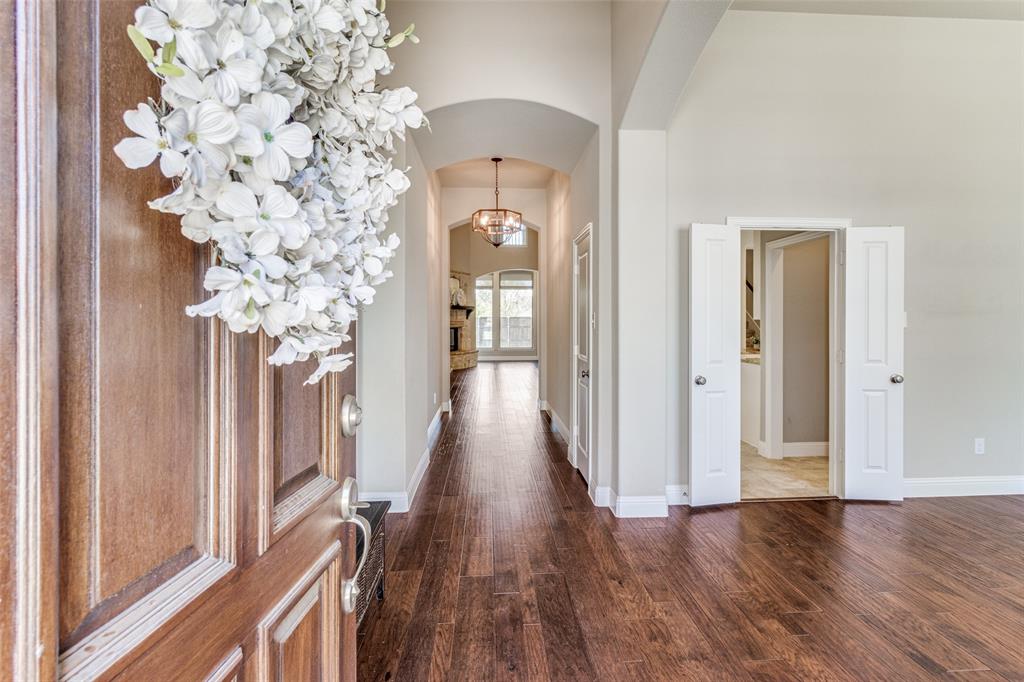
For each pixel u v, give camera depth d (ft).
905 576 7.30
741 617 6.30
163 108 1.43
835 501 10.62
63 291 1.19
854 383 10.63
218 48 1.37
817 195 10.68
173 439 1.59
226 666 1.77
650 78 8.16
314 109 2.04
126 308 1.40
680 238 10.50
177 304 1.61
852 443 10.64
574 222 13.21
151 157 1.27
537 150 12.22
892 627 6.08
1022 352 11.05
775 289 14.26
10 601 1.07
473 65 9.78
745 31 10.51
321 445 2.73
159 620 1.44
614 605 6.56
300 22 1.76
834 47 10.66
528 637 5.91
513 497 10.80
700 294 10.21
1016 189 11.02
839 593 6.84
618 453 9.66
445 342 21.02
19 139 1.07
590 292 11.10
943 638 5.87
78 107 1.23
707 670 5.35
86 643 1.23
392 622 6.21
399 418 9.93
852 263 10.59
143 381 1.46
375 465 9.93
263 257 1.56
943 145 10.91
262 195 1.57
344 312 2.11
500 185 20.30
